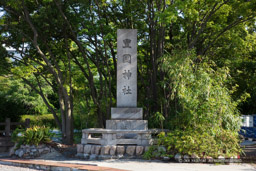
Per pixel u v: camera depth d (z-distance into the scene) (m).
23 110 16.48
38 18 13.39
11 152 11.77
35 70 17.12
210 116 9.64
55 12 13.67
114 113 11.12
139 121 10.92
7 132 13.91
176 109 11.88
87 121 20.88
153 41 15.95
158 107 15.48
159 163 8.92
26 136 11.68
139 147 10.09
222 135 9.72
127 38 11.46
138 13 15.57
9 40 15.19
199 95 10.14
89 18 14.91
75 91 20.50
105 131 10.20
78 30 15.46
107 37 13.46
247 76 19.81
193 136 9.45
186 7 12.85
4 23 14.71
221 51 18.42
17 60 16.05
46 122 26.64
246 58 19.84
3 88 21.62
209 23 15.34
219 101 9.77
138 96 19.73
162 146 9.74
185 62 10.53
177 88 10.48
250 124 18.67
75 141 16.33
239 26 16.02
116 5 15.86
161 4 13.88
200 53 16.02
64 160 10.16
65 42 15.80
